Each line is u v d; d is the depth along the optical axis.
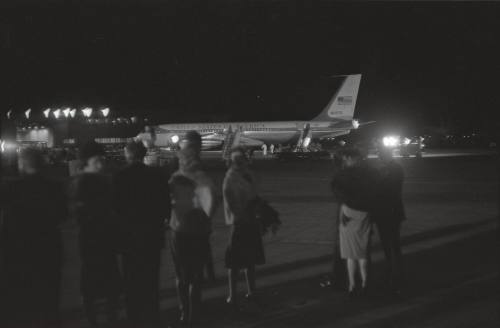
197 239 6.01
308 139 55.94
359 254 6.84
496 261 8.87
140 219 5.73
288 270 8.55
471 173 29.61
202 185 5.97
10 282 5.25
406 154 46.81
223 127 60.47
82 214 5.90
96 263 5.95
